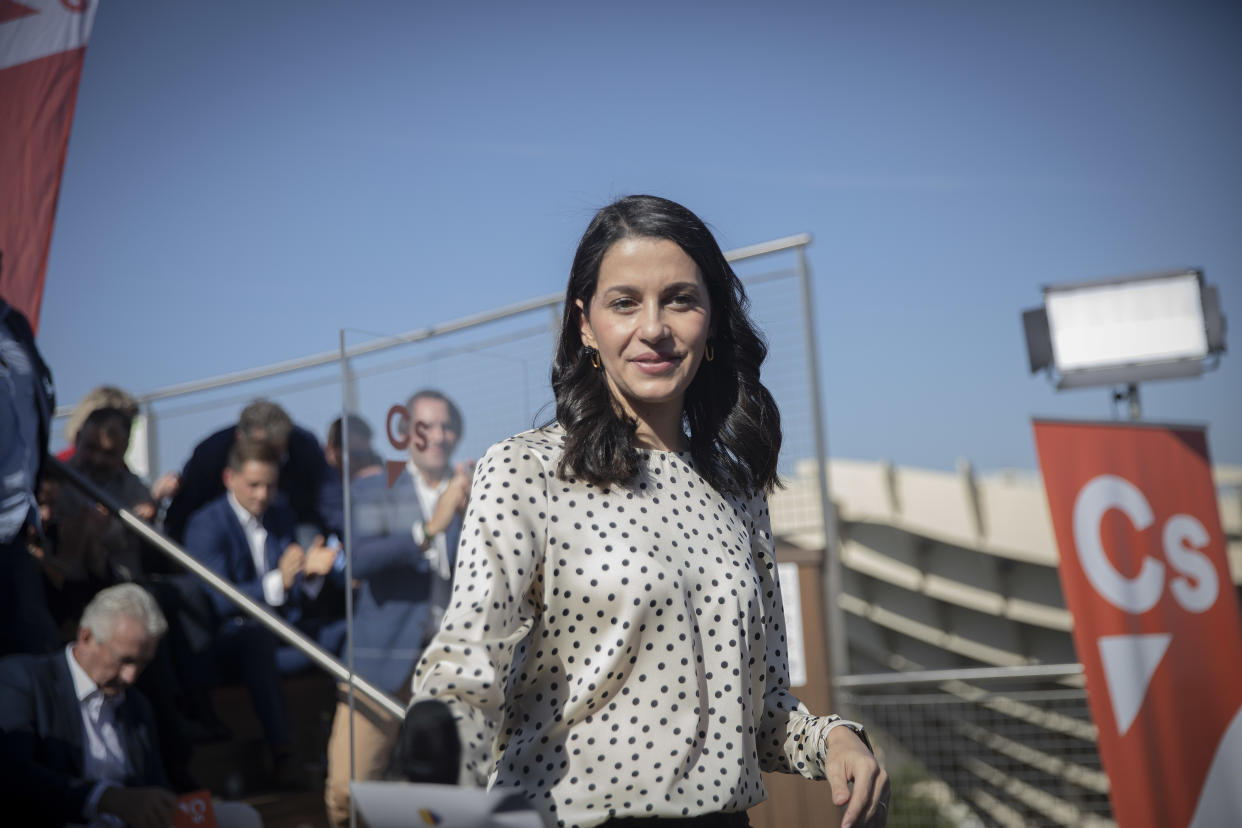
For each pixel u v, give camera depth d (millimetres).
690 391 1462
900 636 13727
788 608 4883
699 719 1187
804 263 4840
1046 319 5887
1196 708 4934
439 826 945
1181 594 5043
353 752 2367
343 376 2529
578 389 1299
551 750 1170
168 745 3189
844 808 1240
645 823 1143
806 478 4945
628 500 1250
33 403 2697
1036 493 10531
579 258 1333
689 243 1310
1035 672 5238
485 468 1212
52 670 2711
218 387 4934
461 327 4363
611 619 1179
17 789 2516
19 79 3004
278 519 3846
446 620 1104
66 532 3361
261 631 3533
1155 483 5145
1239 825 4816
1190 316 5711
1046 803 5309
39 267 2906
